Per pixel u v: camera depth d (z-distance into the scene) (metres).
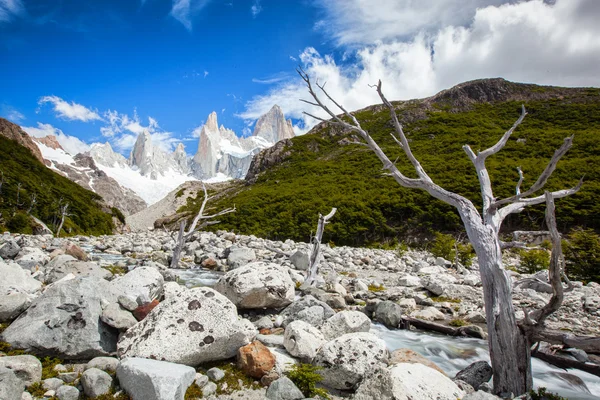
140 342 5.42
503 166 51.69
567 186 42.09
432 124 98.19
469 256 24.19
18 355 4.99
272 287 8.95
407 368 5.17
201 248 22.70
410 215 44.69
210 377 5.36
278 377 5.37
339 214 47.62
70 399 4.51
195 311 5.90
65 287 6.11
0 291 6.88
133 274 7.83
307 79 7.24
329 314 8.62
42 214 55.97
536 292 13.23
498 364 5.33
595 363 7.39
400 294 12.84
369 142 6.98
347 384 5.43
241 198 72.75
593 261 17.72
